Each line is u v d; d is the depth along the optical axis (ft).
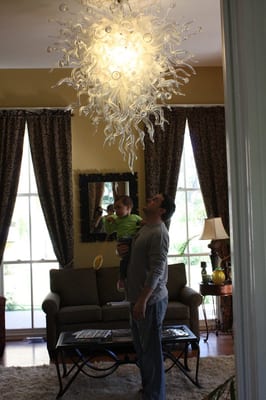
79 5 12.96
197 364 13.03
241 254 4.00
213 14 14.10
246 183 3.89
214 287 17.72
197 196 20.62
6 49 16.81
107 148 20.10
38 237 20.18
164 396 11.39
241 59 3.90
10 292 20.07
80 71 11.82
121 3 11.04
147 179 19.83
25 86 19.88
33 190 20.18
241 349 4.02
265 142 3.81
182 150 20.08
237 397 4.09
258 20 3.84
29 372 14.70
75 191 20.03
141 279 11.44
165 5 13.21
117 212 13.62
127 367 14.93
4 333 17.56
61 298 18.48
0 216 19.26
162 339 12.53
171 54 11.61
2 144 19.36
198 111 20.21
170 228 20.51
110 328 16.93
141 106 11.48
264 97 3.83
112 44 10.90
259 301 3.82
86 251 19.98
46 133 19.66
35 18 13.89
